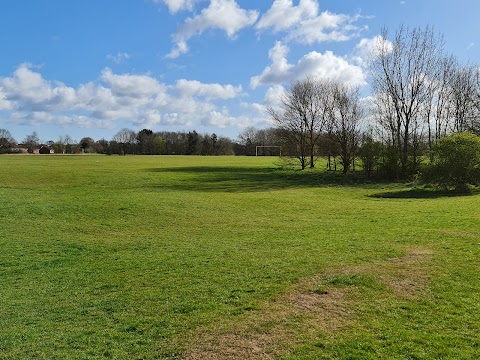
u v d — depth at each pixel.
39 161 93.81
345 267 12.72
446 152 38.31
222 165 85.88
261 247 16.73
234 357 7.50
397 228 19.64
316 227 21.55
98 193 38.19
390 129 55.72
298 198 35.84
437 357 7.29
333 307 9.60
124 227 23.33
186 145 173.38
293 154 75.50
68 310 10.28
